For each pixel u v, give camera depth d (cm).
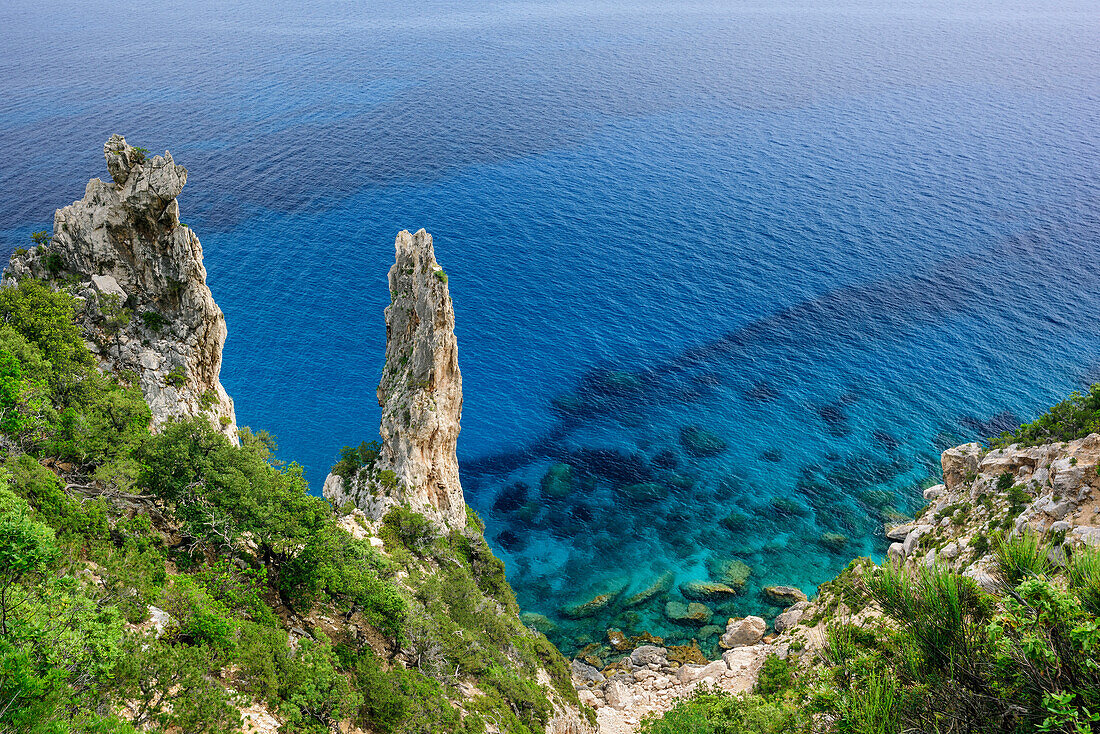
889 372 13000
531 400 12538
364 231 16125
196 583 4062
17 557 3056
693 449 11644
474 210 17525
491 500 10762
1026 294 14775
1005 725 1585
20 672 2553
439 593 5959
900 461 11294
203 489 4684
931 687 1702
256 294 13900
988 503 6378
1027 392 12381
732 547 10038
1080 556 1714
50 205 14838
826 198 18562
